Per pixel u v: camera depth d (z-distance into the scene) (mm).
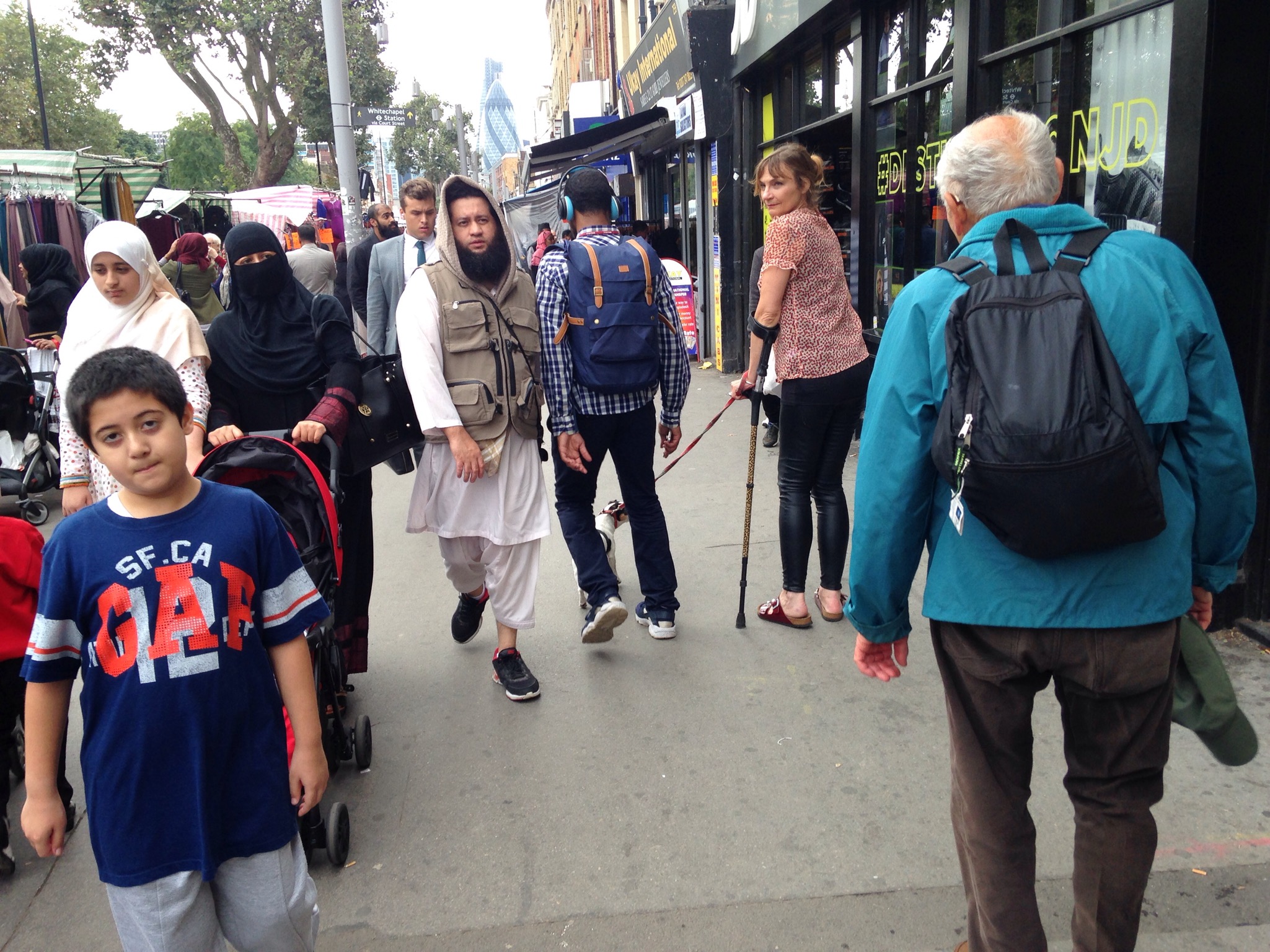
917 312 1844
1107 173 4215
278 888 1868
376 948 2436
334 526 2887
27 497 6836
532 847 2812
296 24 26766
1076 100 4438
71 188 12531
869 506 1887
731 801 2982
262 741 1844
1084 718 1843
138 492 1733
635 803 3004
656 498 4129
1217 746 1961
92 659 1731
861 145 6980
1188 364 1747
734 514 5809
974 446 1642
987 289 1745
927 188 6105
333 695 3135
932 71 5969
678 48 10539
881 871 2617
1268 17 3244
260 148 28078
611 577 3805
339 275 9289
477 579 3959
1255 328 3465
